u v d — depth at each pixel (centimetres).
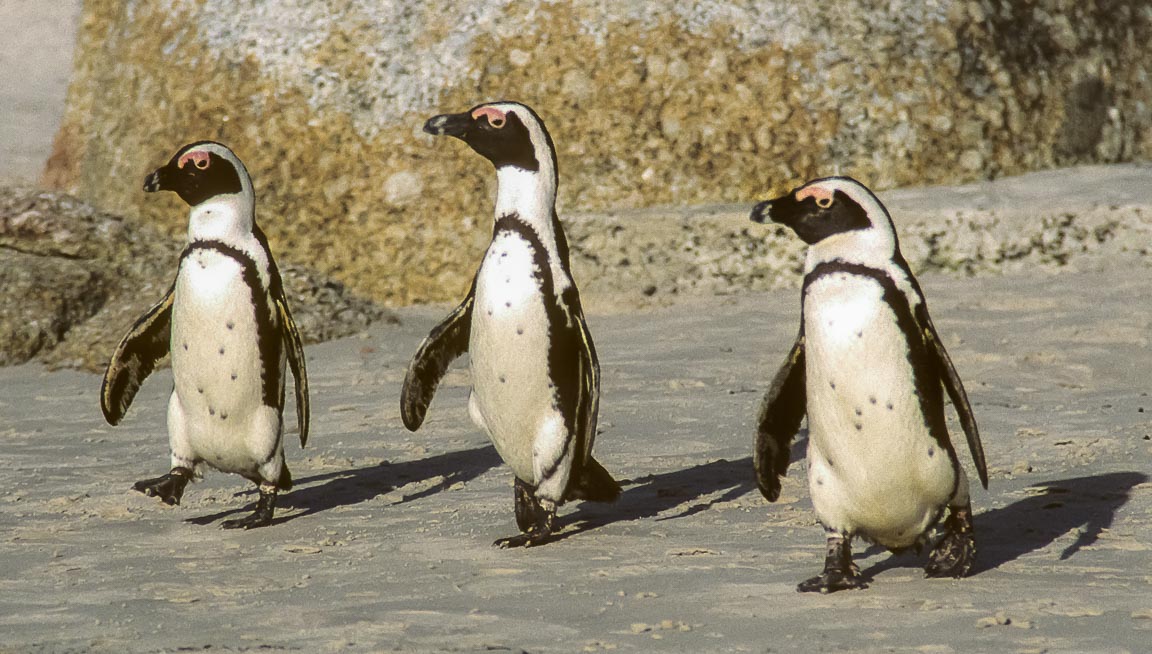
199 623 1055
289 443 1956
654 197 3369
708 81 3372
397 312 3284
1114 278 2853
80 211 3175
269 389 1509
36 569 1274
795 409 1207
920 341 1120
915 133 3391
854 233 1120
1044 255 3059
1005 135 3466
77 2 7750
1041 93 3534
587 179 3378
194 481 1585
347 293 3117
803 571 1185
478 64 3425
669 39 3391
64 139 4253
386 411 2139
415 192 3416
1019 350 2348
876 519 1146
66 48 7394
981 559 1214
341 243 3450
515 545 1334
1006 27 3544
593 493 1444
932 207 3159
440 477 1714
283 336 1523
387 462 1814
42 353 2861
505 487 1641
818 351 1124
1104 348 2330
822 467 1148
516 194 1370
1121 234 3050
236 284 1481
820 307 1120
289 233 3475
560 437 1370
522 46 3425
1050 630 971
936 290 2888
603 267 3206
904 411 1110
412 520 1486
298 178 3475
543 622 1030
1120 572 1145
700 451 1780
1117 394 2042
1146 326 2433
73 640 1014
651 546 1312
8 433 2091
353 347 2814
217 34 3594
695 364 2388
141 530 1469
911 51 3438
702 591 1119
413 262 3409
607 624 1021
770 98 3366
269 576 1225
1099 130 3612
